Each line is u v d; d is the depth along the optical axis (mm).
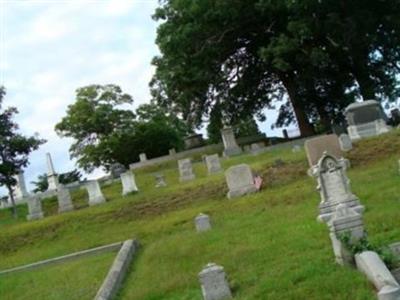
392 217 16828
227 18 51125
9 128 49125
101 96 81875
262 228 19906
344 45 49531
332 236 14211
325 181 18719
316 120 62125
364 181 23688
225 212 25172
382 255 13148
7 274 23922
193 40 51906
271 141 56688
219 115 57562
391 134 31906
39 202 37031
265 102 60656
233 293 14031
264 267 15328
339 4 48875
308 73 52062
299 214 20719
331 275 13273
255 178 28766
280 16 52094
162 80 55281
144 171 56875
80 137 81188
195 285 15781
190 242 20281
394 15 49219
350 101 57500
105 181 53625
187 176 38438
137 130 78688
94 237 27500
